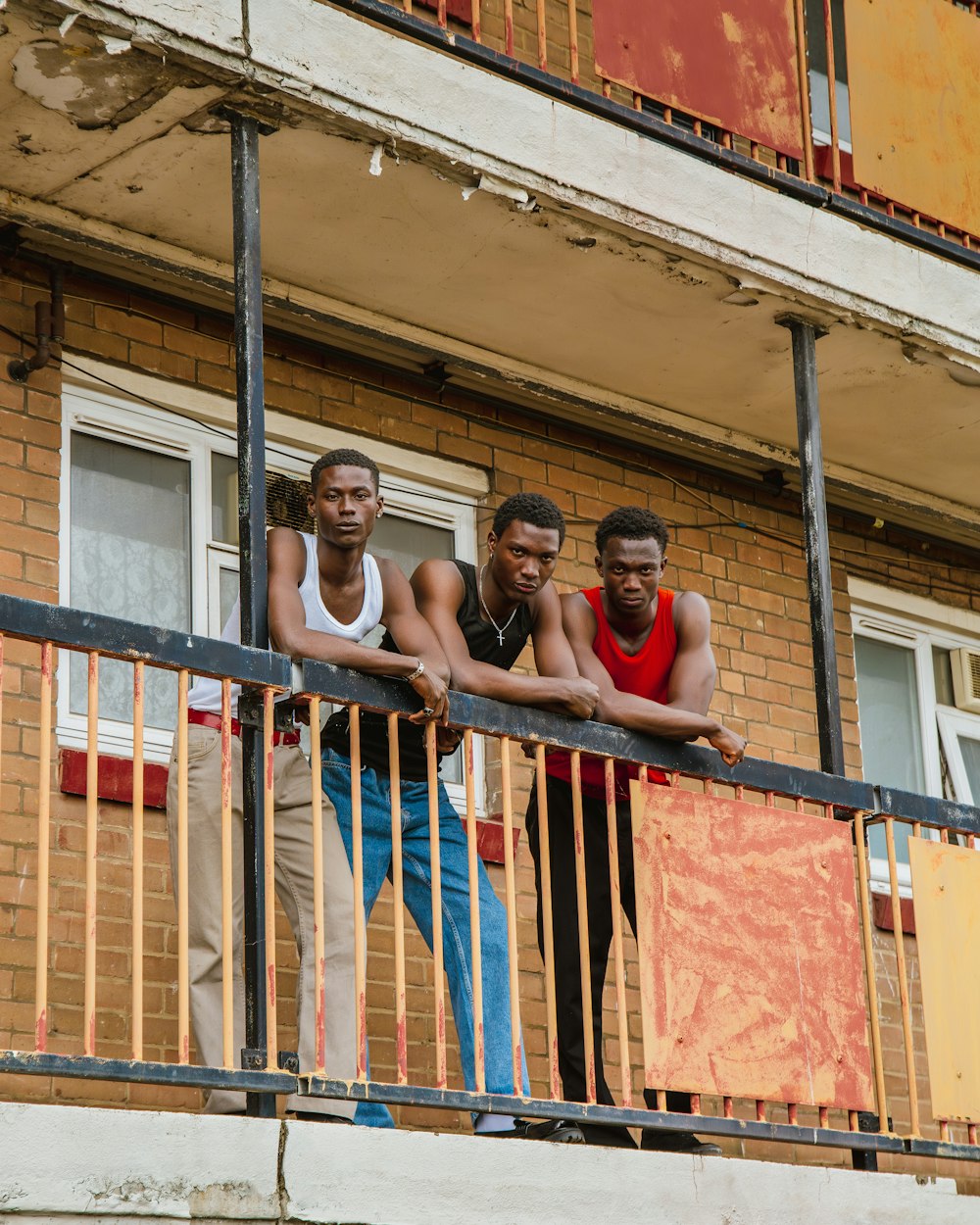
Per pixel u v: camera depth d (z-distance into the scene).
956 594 9.65
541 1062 7.43
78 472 7.08
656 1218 5.64
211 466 7.41
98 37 5.73
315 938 5.24
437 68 6.41
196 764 5.86
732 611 8.68
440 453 7.94
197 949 5.78
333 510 5.82
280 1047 6.77
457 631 5.96
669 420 8.27
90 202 6.65
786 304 7.34
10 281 6.94
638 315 7.44
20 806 6.45
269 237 6.89
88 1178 4.66
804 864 6.38
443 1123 7.14
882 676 9.38
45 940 4.74
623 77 6.94
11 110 6.09
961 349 7.74
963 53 8.13
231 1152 4.90
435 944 5.52
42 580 6.73
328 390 7.70
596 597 6.48
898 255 7.62
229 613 7.32
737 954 6.08
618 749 6.05
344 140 6.28
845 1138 6.18
